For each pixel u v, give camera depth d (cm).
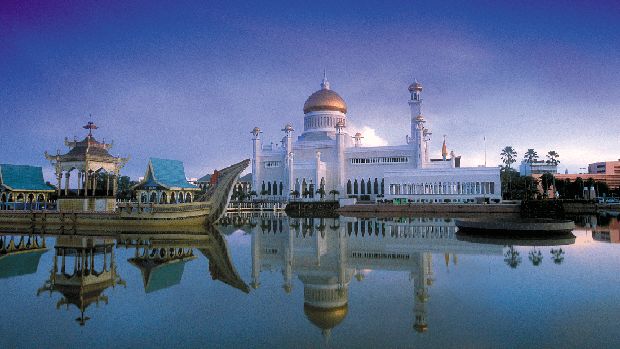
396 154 10519
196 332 1376
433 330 1359
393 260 2739
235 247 3491
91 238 4250
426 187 9406
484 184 9038
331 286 2027
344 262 2706
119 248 3447
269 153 11494
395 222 6075
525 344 1230
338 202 9006
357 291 1909
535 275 2172
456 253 2956
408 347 1217
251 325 1448
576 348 1191
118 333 1372
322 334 1333
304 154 11462
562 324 1403
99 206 5962
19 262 2739
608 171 17400
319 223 6038
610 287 1895
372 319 1486
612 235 3978
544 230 3988
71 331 1390
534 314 1516
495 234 4181
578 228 4697
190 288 2006
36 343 1280
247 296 1856
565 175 15862
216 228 5347
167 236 4406
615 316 1483
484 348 1198
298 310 1631
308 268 2527
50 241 3981
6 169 6494
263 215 8212
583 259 2627
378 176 10625
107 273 2377
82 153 5850
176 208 5431
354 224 5794
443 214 7831
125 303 1742
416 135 10350
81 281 2167
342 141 10912
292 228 5259
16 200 6588
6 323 1477
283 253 3134
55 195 6919
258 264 2677
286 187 10838
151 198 7169
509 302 1677
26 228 5425
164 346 1253
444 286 1964
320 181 10538
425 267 2453
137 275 2317
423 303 1686
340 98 12512
